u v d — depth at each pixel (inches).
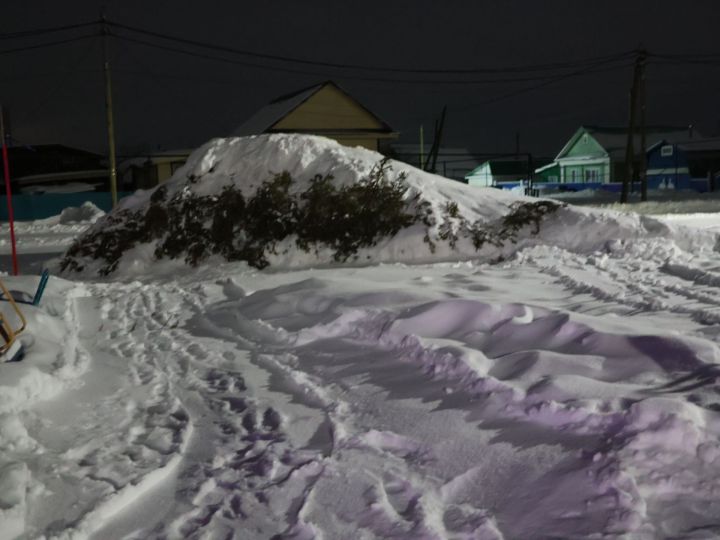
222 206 637.3
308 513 163.2
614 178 2866.6
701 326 280.7
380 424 208.4
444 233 587.8
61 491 175.3
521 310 266.4
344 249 596.4
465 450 183.0
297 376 260.8
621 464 155.9
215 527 159.8
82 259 648.4
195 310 413.4
